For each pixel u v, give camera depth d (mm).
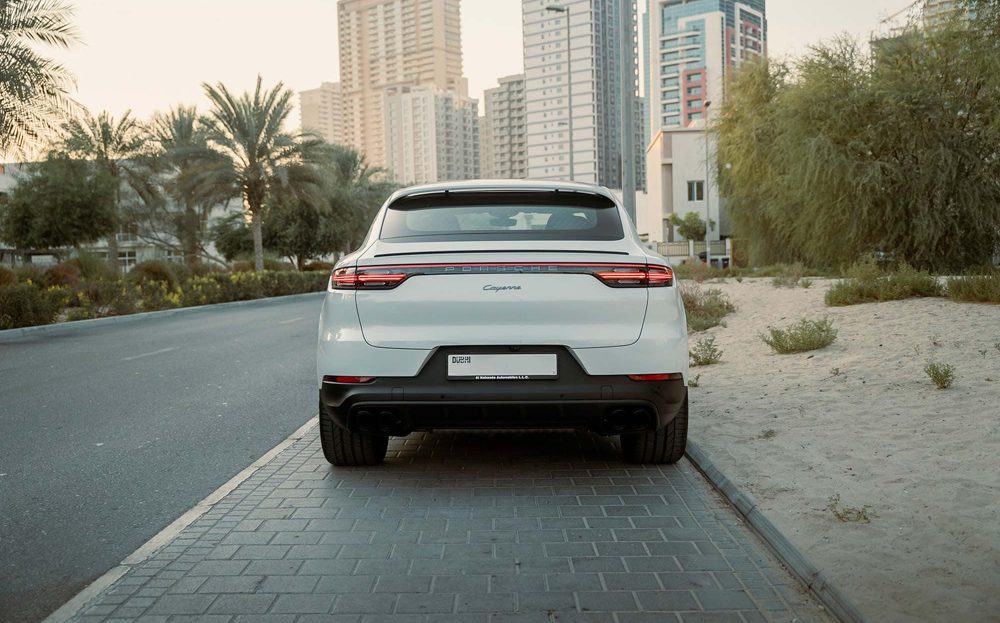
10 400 8234
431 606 2990
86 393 8602
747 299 15562
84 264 30047
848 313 11492
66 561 3619
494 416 4270
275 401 7879
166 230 49094
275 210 50781
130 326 19297
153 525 4137
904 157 21047
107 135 38719
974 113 20359
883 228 21578
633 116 17875
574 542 3658
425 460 5242
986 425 5164
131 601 3072
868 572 3076
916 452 4719
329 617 2910
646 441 4891
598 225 4648
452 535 3771
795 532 3539
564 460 5207
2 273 26672
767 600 3018
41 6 19391
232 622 2885
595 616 2891
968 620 2676
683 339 4363
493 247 4246
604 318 4242
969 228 20906
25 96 19203
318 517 4066
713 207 65375
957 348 7980
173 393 8484
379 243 4547
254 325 18062
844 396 6434
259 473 4961
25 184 36906
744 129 27906
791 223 25203
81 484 4941
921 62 21031
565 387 4199
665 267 4387
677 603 2994
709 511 4102
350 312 4301
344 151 53250
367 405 4250
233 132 37312
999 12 10555
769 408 6246
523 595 3078
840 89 21422
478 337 4191
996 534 3418
